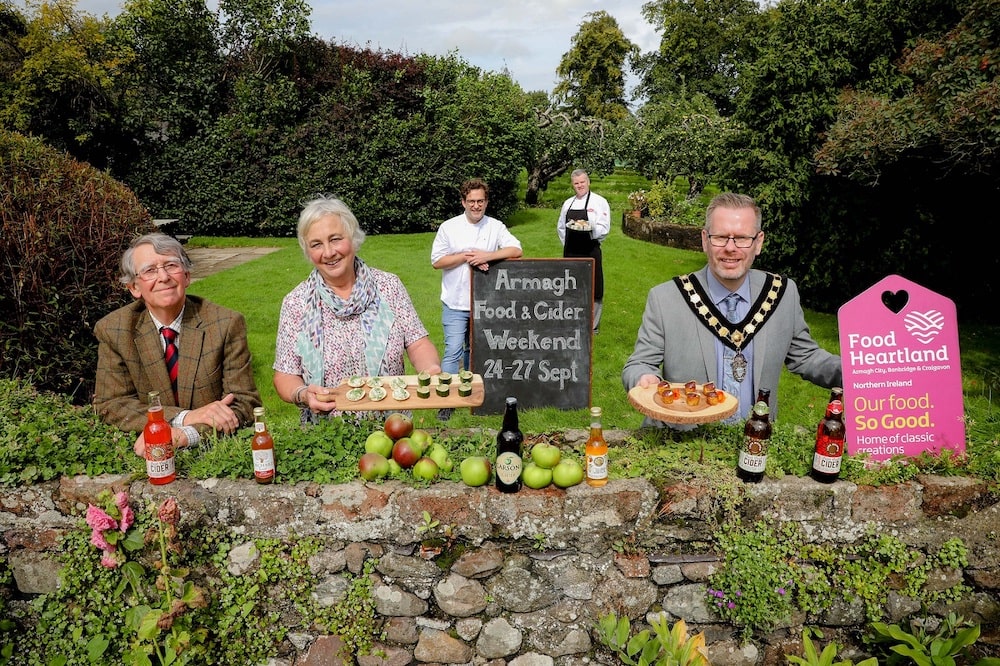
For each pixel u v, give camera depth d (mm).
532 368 4949
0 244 4023
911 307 2283
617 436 2814
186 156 15414
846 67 7727
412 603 2180
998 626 2213
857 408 2312
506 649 2188
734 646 2230
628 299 8633
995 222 7285
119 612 2240
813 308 8461
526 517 2125
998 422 2607
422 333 3033
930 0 7312
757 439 2146
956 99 5738
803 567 2195
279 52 17078
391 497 2137
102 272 4434
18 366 4102
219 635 2166
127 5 16344
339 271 2785
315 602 2193
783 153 8203
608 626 2105
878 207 7648
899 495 2186
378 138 15359
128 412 2602
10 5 14094
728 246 2514
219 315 2758
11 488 2250
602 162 18750
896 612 2211
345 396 2498
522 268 4844
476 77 17219
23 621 2299
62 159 5020
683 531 2184
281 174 15414
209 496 2174
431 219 15945
